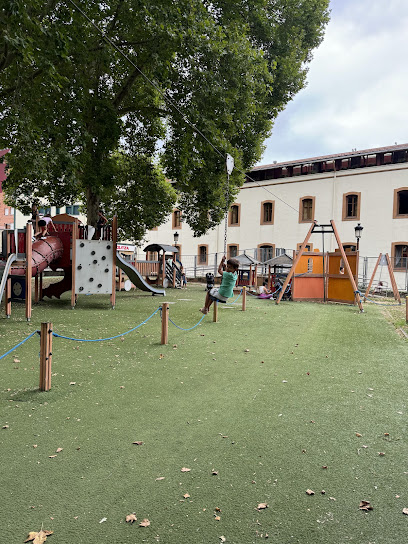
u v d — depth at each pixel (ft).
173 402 16.31
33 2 32.73
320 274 60.90
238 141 67.46
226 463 11.43
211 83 49.90
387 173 94.68
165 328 27.04
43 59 35.04
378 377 20.30
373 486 10.31
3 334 28.71
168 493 9.91
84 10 41.09
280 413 15.28
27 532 8.39
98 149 54.34
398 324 38.19
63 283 53.06
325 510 9.28
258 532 8.48
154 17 43.32
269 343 28.32
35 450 12.01
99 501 9.54
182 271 90.89
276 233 111.45
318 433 13.51
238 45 52.31
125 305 48.83
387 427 14.07
